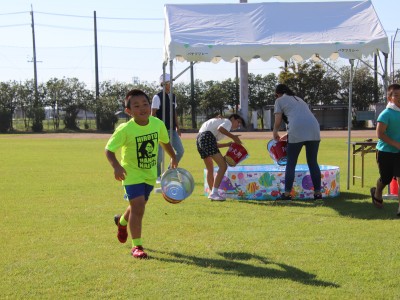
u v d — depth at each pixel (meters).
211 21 9.98
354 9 10.19
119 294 4.61
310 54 9.30
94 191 10.58
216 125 9.22
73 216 7.98
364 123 44.56
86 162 17.03
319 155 18.05
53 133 45.44
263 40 9.55
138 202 5.79
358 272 5.13
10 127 48.16
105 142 29.55
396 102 7.83
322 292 4.61
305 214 7.94
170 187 6.53
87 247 6.15
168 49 9.58
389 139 7.73
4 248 6.12
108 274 5.15
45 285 4.84
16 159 18.25
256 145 24.25
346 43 9.32
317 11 10.19
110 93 50.62
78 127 50.75
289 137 8.89
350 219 7.54
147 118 5.79
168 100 10.95
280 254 5.77
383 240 6.30
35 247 6.16
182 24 9.88
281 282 4.88
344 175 12.58
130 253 5.89
